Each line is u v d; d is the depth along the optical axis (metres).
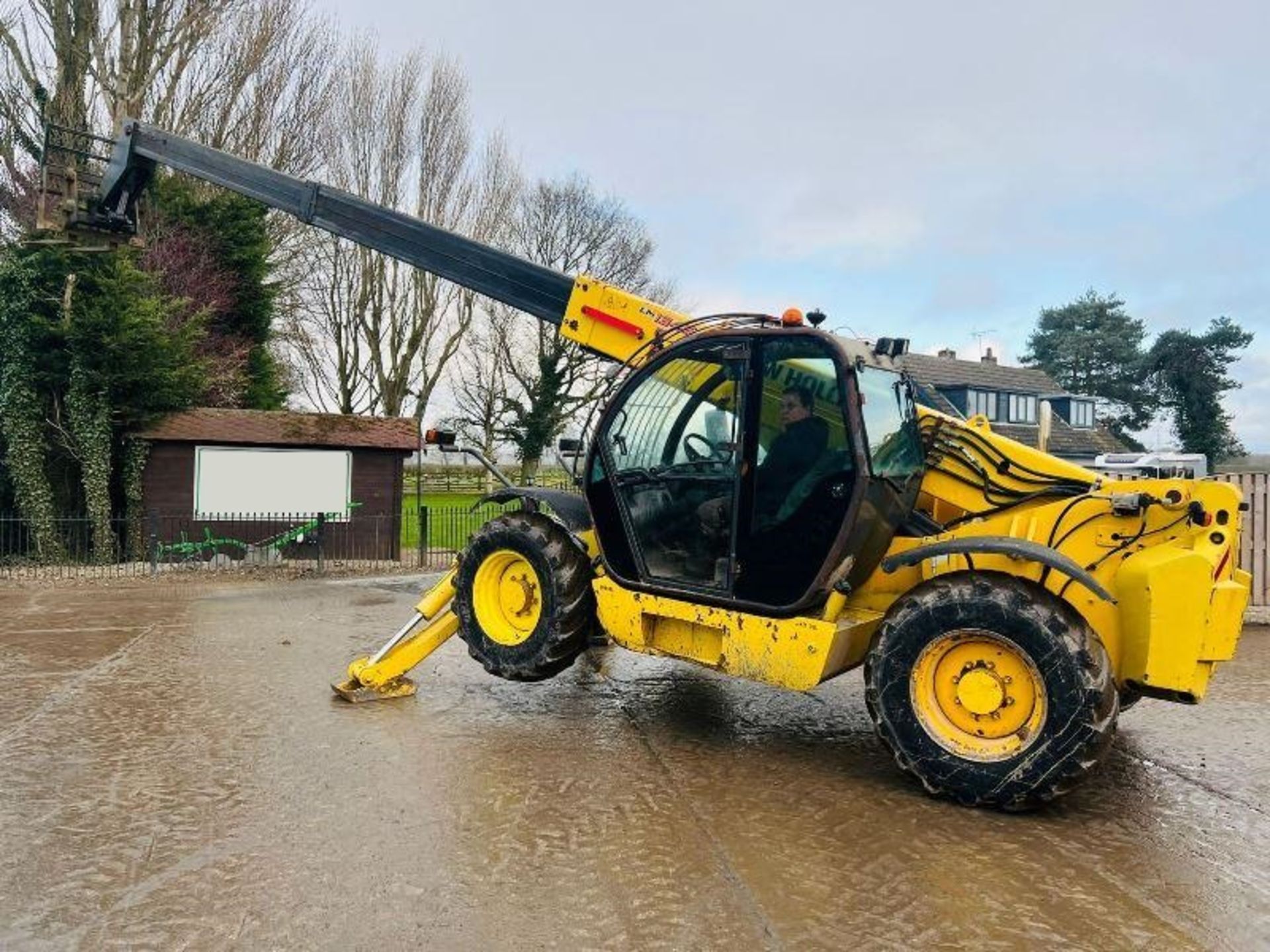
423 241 6.32
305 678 5.89
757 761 4.34
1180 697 3.69
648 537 4.59
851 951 2.63
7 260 12.88
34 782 3.90
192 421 13.79
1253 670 6.61
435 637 5.46
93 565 12.84
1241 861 3.29
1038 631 3.54
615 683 5.89
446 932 2.70
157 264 16.45
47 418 13.16
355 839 3.35
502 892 2.95
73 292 12.87
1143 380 47.53
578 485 5.32
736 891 2.99
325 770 4.09
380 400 25.64
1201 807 3.84
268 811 3.61
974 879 3.10
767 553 4.17
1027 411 37.47
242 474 13.76
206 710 5.08
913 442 4.58
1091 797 3.93
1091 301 51.41
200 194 18.05
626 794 3.86
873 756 4.45
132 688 5.59
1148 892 3.03
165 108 17.86
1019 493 4.43
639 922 2.77
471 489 29.28
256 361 19.30
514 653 5.00
